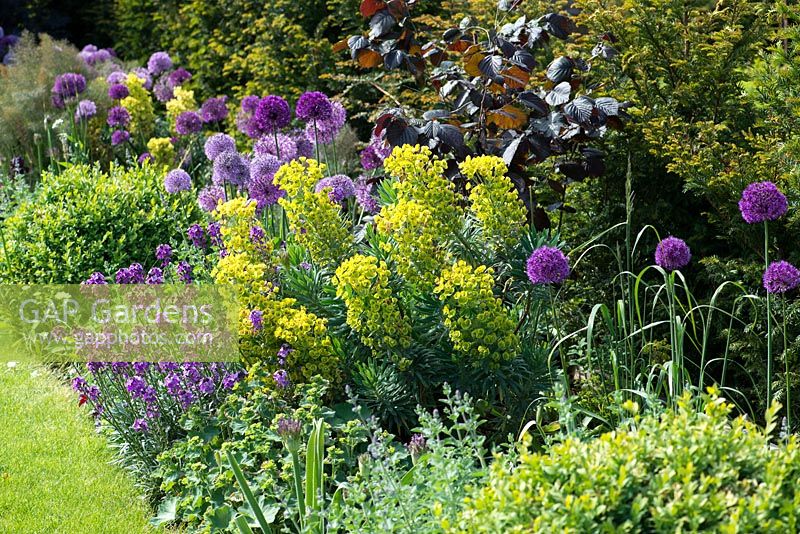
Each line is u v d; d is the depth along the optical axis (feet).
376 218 14.39
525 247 14.25
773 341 14.84
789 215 14.73
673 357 12.52
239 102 32.65
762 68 16.01
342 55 30.01
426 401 13.99
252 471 13.10
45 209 21.07
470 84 17.06
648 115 17.16
